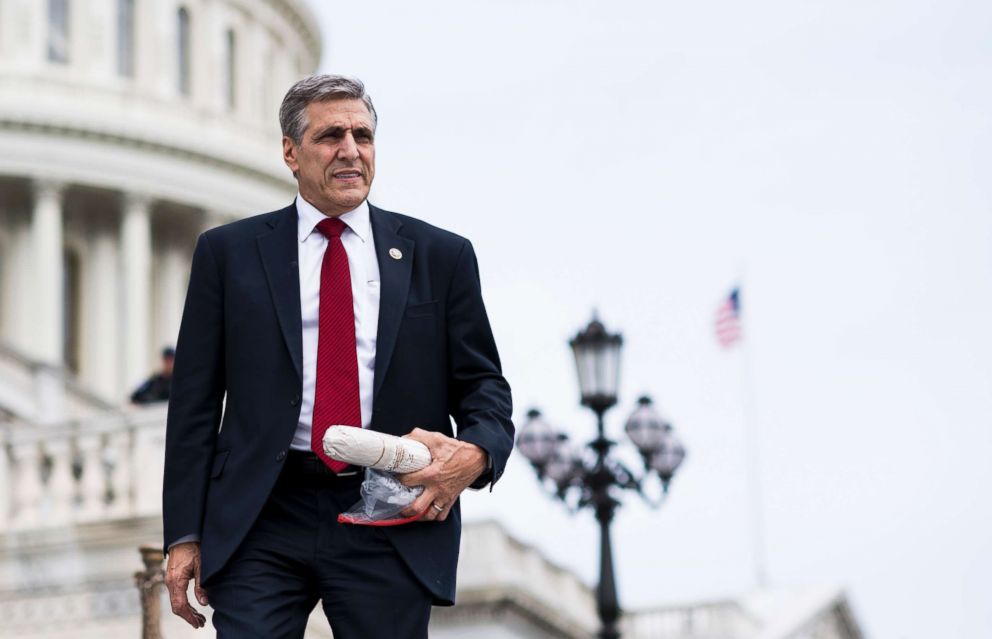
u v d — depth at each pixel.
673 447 25.77
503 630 44.09
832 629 67.00
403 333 7.26
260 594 6.98
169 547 7.18
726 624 55.00
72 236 75.69
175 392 7.31
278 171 80.31
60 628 26.62
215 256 7.39
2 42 75.44
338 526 7.05
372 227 7.44
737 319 53.38
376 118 7.45
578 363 25.62
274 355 7.19
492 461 7.12
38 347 72.31
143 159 75.44
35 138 73.56
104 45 76.62
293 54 86.62
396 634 7.00
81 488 29.23
